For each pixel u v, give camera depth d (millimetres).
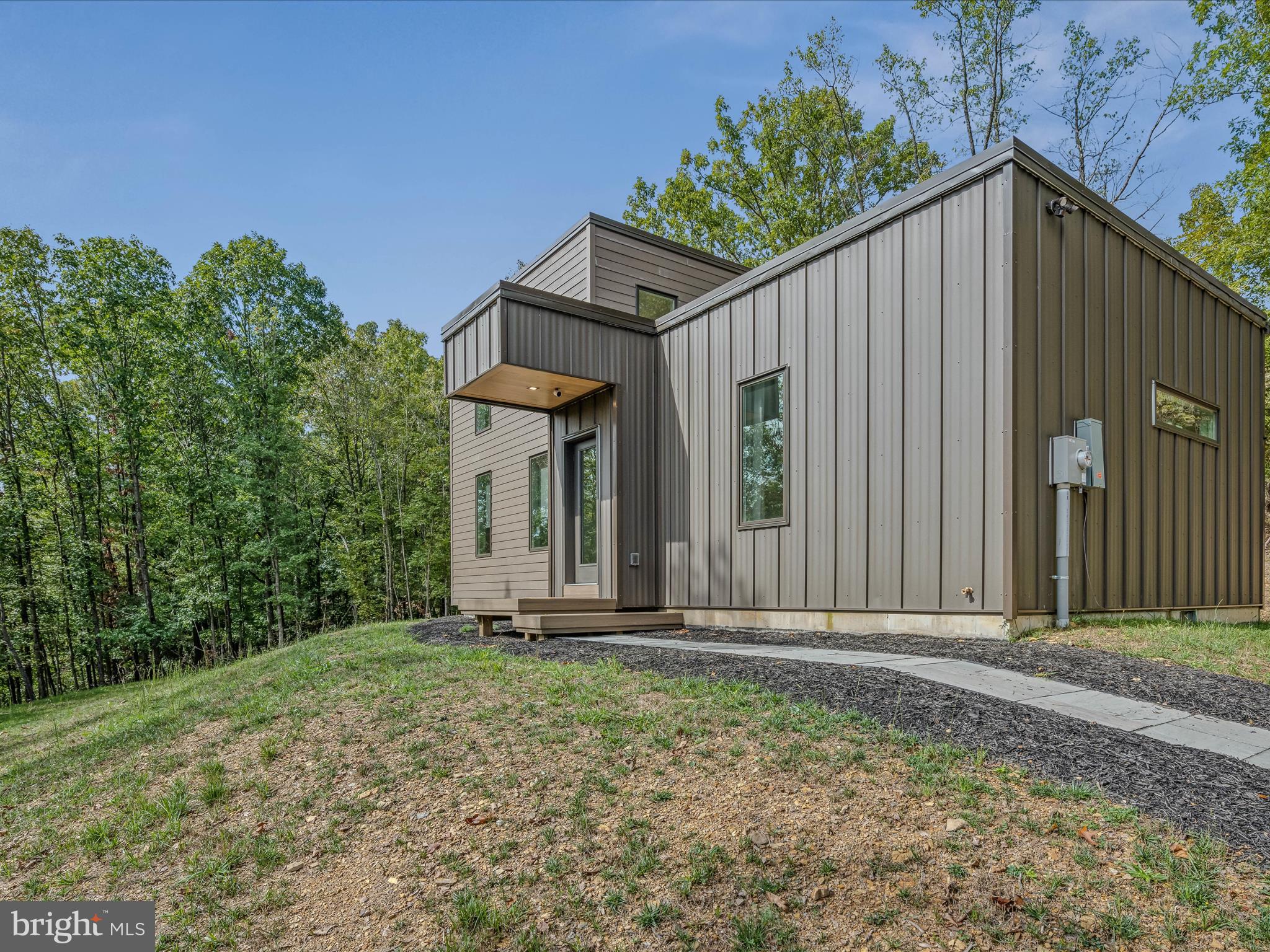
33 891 2822
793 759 2906
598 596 8484
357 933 2279
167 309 18703
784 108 19703
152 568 19953
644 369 8578
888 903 2053
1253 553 8273
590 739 3371
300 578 22594
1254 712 3406
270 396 20172
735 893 2170
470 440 13734
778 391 7027
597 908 2199
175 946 2357
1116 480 6137
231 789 3443
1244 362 8273
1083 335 5816
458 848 2623
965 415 5301
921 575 5562
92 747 4949
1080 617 5543
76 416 18703
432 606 24938
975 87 17547
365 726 3971
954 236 5461
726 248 21578
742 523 7352
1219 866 2105
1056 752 2863
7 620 18312
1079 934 1875
